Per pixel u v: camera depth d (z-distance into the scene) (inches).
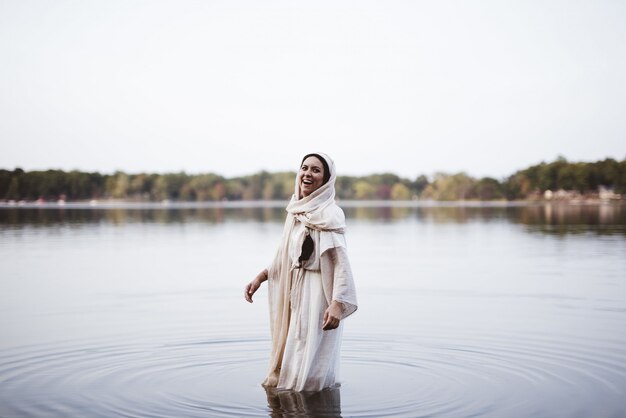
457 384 235.3
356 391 229.0
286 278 244.8
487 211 2190.0
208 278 514.3
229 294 437.1
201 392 227.9
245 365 262.4
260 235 1001.5
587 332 317.4
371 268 583.5
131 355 275.9
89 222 1387.8
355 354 279.0
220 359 270.7
